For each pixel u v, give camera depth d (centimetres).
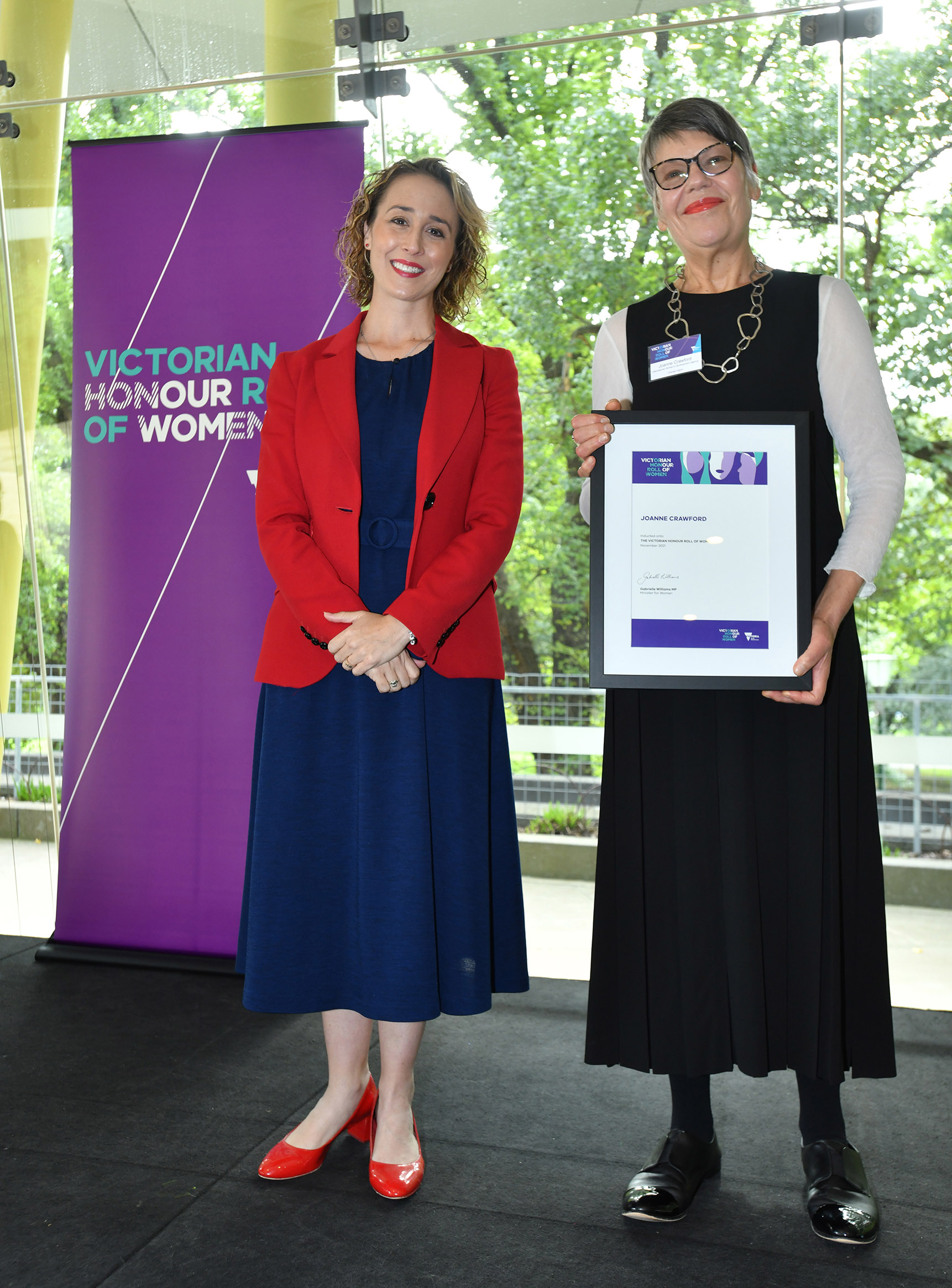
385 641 173
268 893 185
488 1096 230
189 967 306
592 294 303
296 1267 164
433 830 185
